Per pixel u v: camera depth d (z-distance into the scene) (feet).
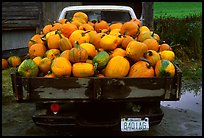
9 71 28.35
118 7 23.53
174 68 12.52
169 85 12.15
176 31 33.71
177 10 51.90
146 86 12.11
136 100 12.17
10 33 32.65
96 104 13.39
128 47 12.80
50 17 38.52
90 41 13.98
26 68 12.40
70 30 14.60
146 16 35.14
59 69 12.00
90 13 23.52
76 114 13.17
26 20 36.55
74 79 11.96
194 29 33.32
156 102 13.26
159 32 34.04
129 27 15.08
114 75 12.35
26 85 11.96
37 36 15.67
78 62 12.30
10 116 17.94
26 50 33.78
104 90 11.99
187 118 17.78
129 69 12.65
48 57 13.33
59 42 13.55
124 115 13.03
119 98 12.09
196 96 21.91
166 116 18.02
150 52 12.84
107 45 13.42
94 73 12.48
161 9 54.24
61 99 12.11
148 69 12.45
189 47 33.32
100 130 15.48
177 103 20.52
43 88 12.03
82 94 12.05
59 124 13.24
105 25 16.63
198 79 26.35
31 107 19.51
